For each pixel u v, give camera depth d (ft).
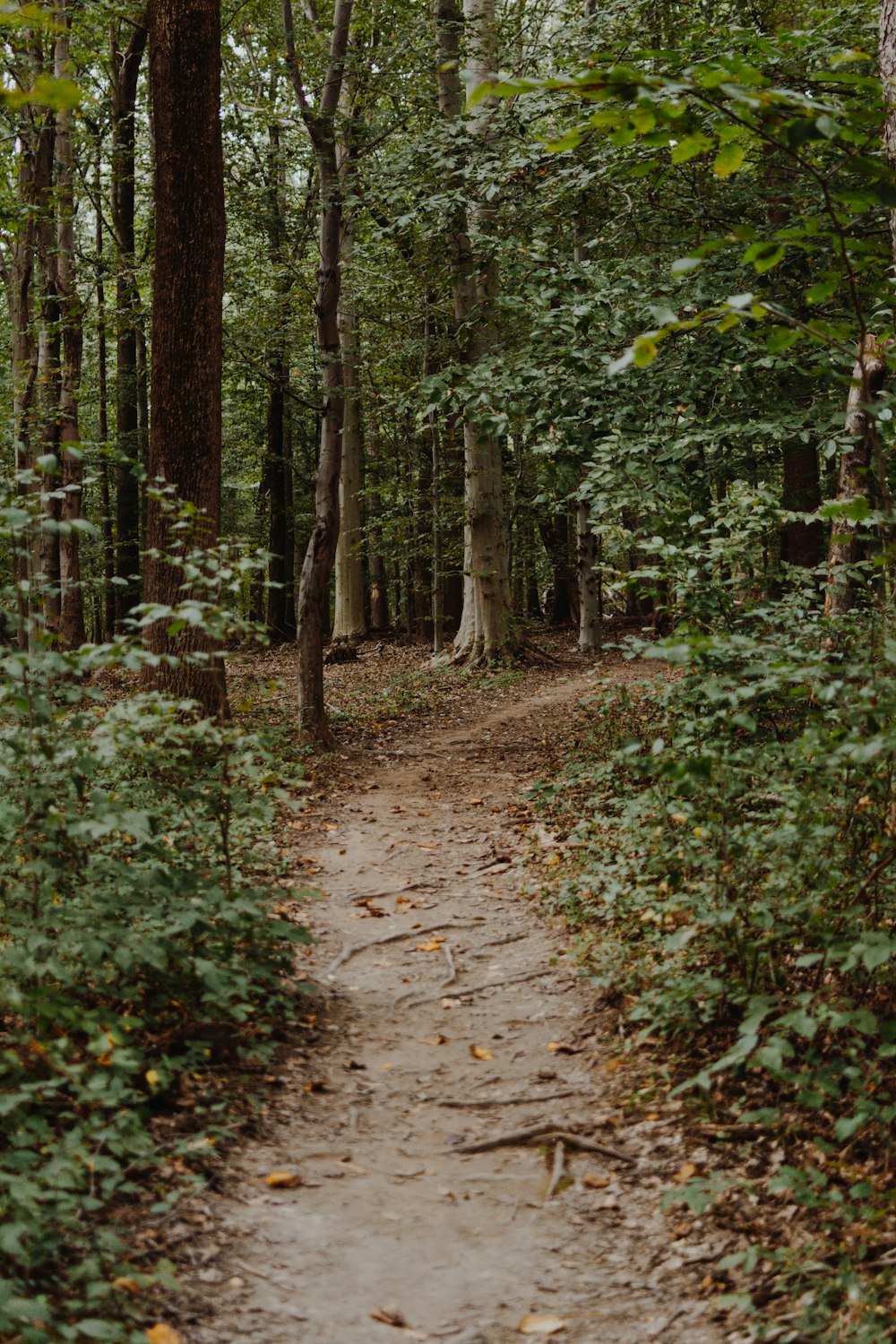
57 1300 9.44
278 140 55.42
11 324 64.28
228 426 95.09
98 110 58.90
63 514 46.80
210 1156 12.26
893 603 16.19
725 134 11.07
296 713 44.01
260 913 16.38
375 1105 14.20
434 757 39.09
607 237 35.96
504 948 19.83
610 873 20.83
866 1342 9.15
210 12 29.73
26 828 14.07
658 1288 10.60
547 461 32.12
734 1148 12.60
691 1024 14.93
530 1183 12.46
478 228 41.93
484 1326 10.02
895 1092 12.82
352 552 79.10
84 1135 11.48
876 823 14.39
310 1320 9.96
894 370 12.75
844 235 12.39
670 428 28.63
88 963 13.99
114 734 14.23
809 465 47.70
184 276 30.25
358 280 55.93
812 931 14.56
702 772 13.35
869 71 27.55
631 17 37.32
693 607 21.43
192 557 15.38
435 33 47.24
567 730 40.88
